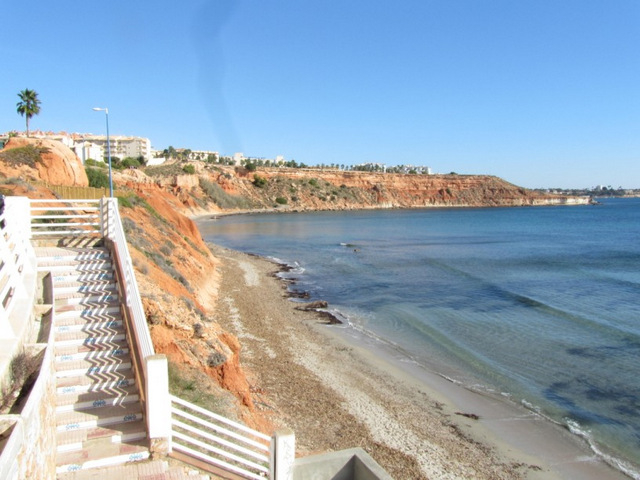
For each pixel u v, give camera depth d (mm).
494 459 13680
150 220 33844
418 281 40750
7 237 9953
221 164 176750
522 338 24703
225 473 7320
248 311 27969
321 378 18641
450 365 20891
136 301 8789
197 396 11094
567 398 17656
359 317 28688
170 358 12352
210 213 136500
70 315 9805
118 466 6898
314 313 29141
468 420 15977
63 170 42281
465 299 33875
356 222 120938
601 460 13742
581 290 37406
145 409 7539
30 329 7906
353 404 16531
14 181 22500
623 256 59125
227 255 52625
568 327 26719
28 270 10305
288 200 171125
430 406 16906
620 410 16672
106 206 13234
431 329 26188
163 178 133250
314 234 86750
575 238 84500
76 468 6715
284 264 49375
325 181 195250
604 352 22484
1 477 4215
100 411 7824
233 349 15852
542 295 35438
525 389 18422
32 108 68125
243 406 12672
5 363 6109
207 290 30484
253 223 112000
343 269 46812
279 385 17438
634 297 34844
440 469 13000
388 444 14062
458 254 60344
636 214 166125
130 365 8930
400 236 85625
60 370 8484
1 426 4891
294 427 14156
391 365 20703
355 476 6855
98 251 12336
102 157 108438
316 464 6684
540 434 15133
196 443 7449
